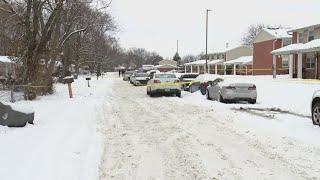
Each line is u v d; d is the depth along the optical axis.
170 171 7.44
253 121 13.56
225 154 8.73
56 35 28.16
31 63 22.78
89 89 35.12
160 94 26.28
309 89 22.95
